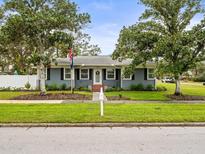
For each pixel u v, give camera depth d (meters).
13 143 8.25
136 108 15.52
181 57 23.05
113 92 29.38
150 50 24.53
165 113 13.67
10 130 10.42
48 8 23.27
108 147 7.78
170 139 8.86
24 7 22.94
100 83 33.78
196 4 24.23
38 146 7.87
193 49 23.17
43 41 23.23
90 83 33.69
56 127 11.09
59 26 22.92
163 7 24.36
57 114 13.23
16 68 43.00
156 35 23.75
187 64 22.94
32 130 10.42
